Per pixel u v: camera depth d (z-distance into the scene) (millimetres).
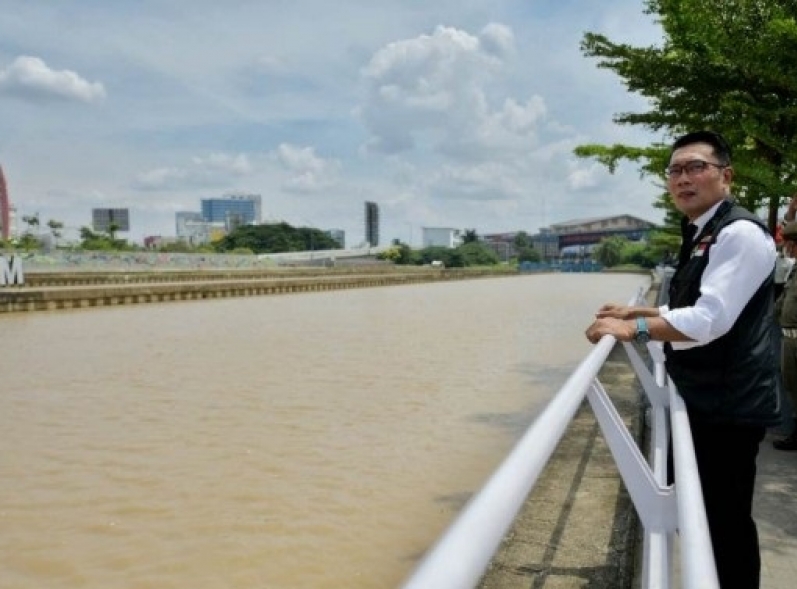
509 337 20875
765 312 2363
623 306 2629
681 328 2191
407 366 14859
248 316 30047
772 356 2398
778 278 5957
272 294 48344
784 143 6344
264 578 5281
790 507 3941
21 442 8945
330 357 16516
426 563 884
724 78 6520
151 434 9297
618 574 3119
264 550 5719
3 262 35656
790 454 4918
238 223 190250
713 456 2484
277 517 6359
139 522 6305
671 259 25719
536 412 10312
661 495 2385
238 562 5535
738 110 6633
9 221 103625
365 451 8328
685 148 2459
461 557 902
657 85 6973
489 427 9406
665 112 7551
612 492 4109
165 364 15602
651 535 2320
